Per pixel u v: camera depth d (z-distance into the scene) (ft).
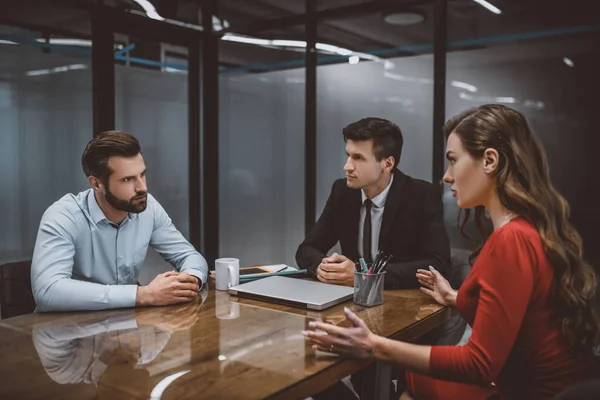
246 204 17.89
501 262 3.69
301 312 4.91
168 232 6.62
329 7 13.89
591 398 3.07
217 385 3.24
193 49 15.53
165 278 5.32
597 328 3.79
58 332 4.31
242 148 17.66
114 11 13.04
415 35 13.85
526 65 13.26
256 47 15.87
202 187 16.07
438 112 12.53
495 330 3.61
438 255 6.38
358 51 14.79
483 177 4.02
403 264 6.03
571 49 12.85
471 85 13.58
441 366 3.63
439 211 6.76
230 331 4.33
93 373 3.44
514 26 12.87
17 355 3.78
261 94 17.74
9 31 13.52
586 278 3.84
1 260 17.21
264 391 3.16
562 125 13.24
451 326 5.83
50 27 12.96
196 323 4.56
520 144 3.91
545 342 3.81
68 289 4.97
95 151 5.42
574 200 13.33
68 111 17.99
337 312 4.91
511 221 3.88
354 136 6.47
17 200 18.54
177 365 3.58
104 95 13.03
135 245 6.24
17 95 17.99
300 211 18.02
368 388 4.45
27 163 18.43
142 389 3.19
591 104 12.94
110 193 5.52
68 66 17.69
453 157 4.14
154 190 17.76
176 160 17.33
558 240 3.78
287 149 17.95
